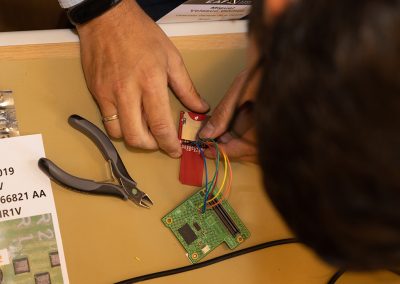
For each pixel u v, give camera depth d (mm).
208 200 801
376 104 333
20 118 740
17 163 734
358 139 343
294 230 434
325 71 342
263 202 826
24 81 745
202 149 799
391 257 397
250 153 782
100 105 750
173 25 812
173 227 784
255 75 483
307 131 359
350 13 334
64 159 752
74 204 750
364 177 353
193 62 819
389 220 363
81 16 720
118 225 763
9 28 1237
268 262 820
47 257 733
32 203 734
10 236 724
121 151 776
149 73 730
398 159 340
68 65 761
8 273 718
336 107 343
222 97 828
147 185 782
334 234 391
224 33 831
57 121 752
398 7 323
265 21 424
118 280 755
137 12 753
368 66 329
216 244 801
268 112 383
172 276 777
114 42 732
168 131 748
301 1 367
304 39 354
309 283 831
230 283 802
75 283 741
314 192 377
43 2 1232
